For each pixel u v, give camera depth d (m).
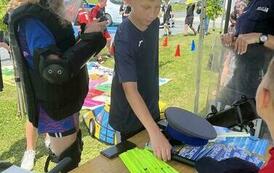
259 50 1.91
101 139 3.24
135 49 1.46
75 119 1.88
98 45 1.67
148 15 1.42
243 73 1.98
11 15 1.59
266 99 0.83
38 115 1.75
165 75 5.76
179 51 7.27
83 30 1.75
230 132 1.37
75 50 1.58
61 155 1.85
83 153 3.06
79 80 1.73
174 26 11.74
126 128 1.66
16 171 1.03
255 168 1.06
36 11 1.52
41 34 1.53
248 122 1.46
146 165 1.16
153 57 1.59
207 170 1.07
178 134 1.25
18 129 3.59
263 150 1.25
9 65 5.54
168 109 1.34
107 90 4.76
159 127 1.34
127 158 1.19
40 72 1.54
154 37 1.57
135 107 1.37
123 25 1.47
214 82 2.15
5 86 4.84
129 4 1.46
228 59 2.07
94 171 1.13
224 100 2.02
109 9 9.41
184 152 1.21
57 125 1.79
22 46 1.60
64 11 1.61
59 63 1.51
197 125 1.28
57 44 1.59
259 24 1.95
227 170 1.04
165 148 1.21
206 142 1.27
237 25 2.11
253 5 2.01
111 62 6.36
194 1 9.82
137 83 1.51
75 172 1.13
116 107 1.67
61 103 1.66
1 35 3.22
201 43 2.38
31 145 2.78
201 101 2.34
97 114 3.41
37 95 1.66
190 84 5.18
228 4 2.46
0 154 3.08
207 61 2.65
